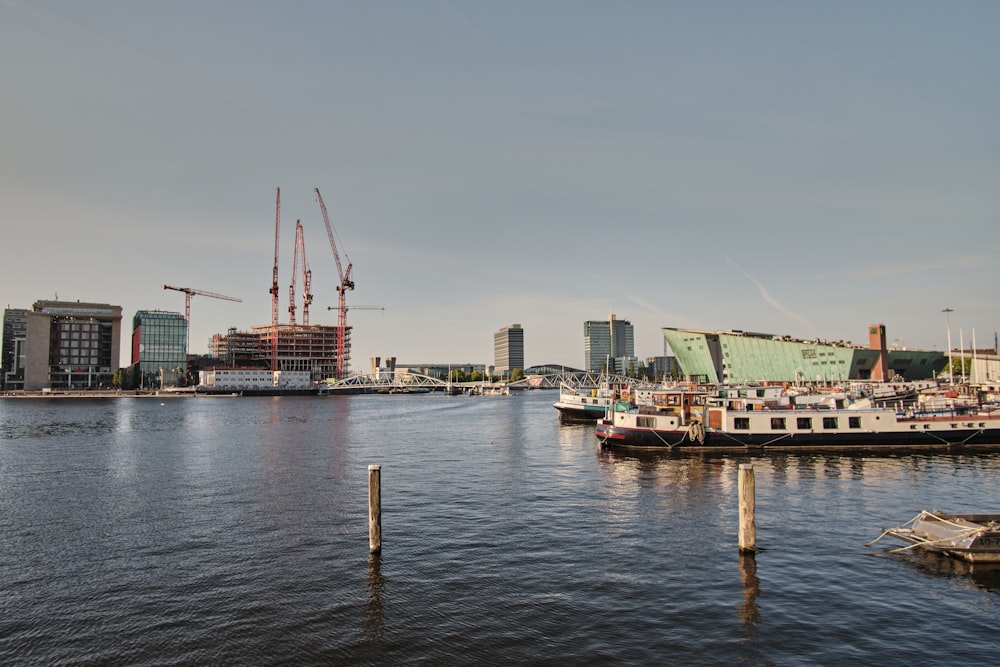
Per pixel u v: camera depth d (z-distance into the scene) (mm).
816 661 23688
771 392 122125
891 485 54781
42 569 34469
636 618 27438
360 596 30188
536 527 42125
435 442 98000
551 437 103500
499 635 26000
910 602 28797
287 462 75062
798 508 46062
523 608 28609
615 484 57406
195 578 32844
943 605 28438
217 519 45094
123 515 46688
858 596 29531
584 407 132875
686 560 34781
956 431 75250
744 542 35531
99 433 118875
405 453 83375
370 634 26188
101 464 74438
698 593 30078
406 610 28531
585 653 24438
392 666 23641
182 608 28969
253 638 25938
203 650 24984
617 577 32344
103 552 37438
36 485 59812
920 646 24766
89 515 46781
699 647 24797
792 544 37250
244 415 179875
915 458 70000
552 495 52625
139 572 33844
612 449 80812
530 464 70938
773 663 23562
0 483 61250
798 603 28828
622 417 80375
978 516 37188
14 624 27453
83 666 23859
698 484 56938
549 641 25438
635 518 44406
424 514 46000
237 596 30344
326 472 66500
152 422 149875
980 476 59031
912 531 37156
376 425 138000
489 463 72375
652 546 37469
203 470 68688
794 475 59875
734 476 60812
